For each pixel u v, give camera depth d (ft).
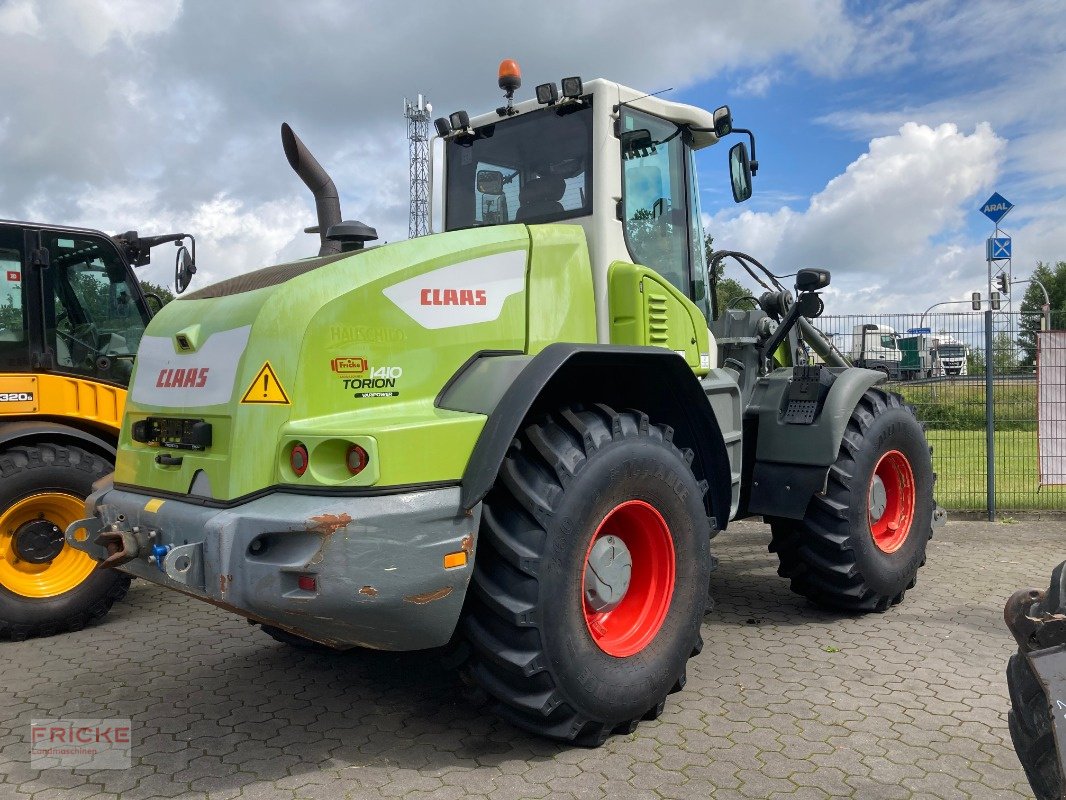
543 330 10.75
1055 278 158.71
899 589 14.75
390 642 8.66
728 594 16.15
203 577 8.50
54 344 15.62
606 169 11.69
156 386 10.25
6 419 15.33
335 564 7.98
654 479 10.07
